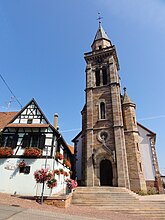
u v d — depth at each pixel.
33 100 18.94
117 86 24.39
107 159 19.91
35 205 10.29
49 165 15.20
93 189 15.93
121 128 21.09
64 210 10.27
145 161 22.39
